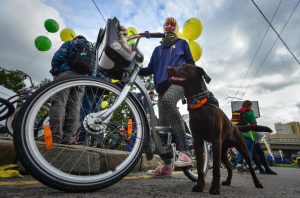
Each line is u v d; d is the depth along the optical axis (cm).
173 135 278
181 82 233
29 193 167
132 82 219
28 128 162
